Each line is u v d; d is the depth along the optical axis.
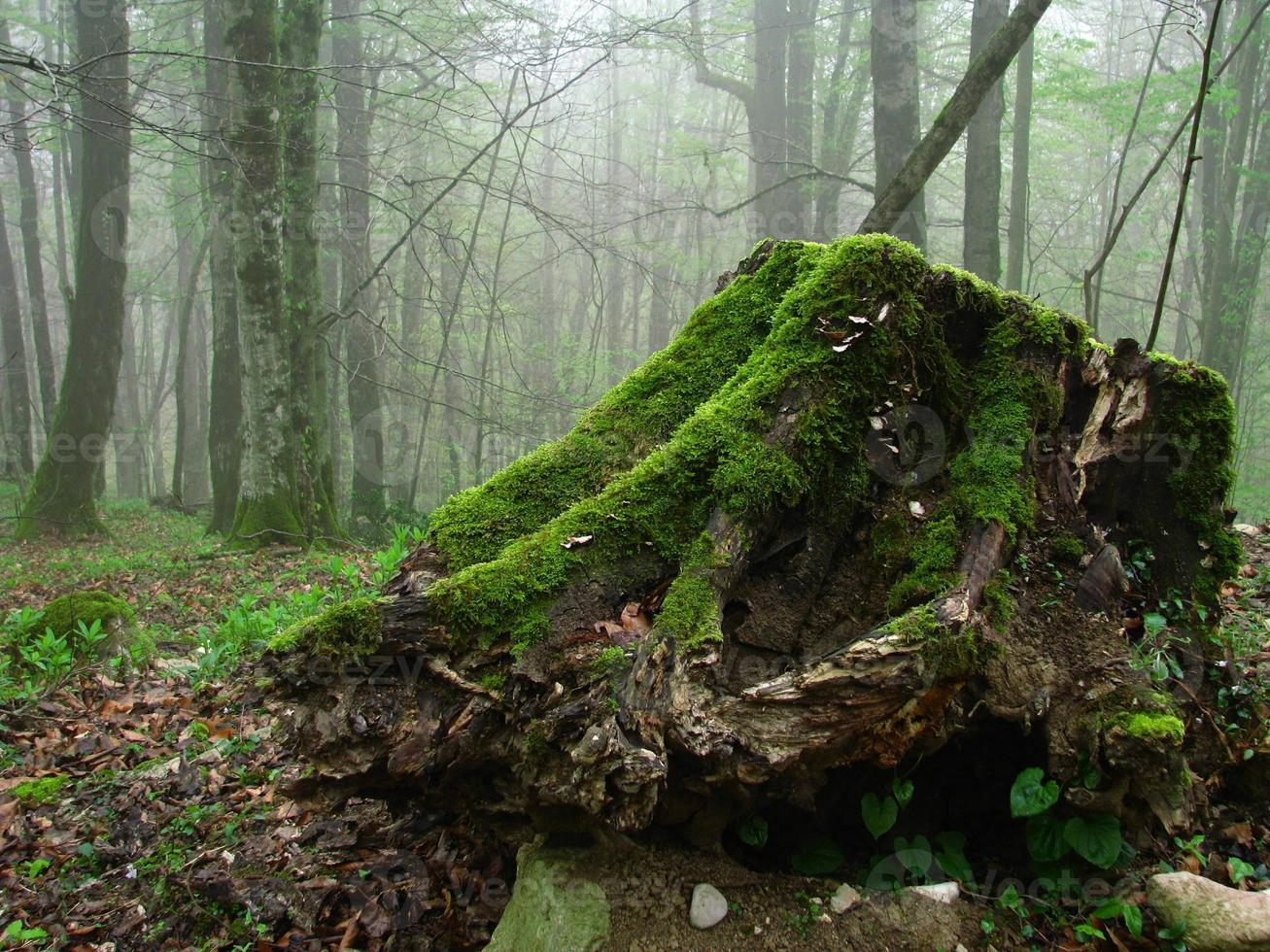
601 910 2.26
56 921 2.89
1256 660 3.18
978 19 12.02
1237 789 2.68
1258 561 4.75
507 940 2.30
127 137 14.62
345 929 2.71
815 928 2.27
